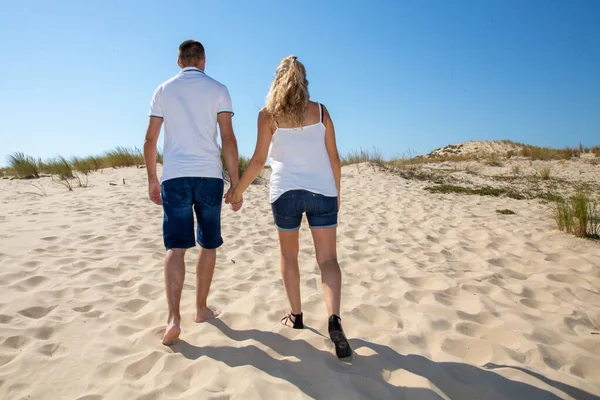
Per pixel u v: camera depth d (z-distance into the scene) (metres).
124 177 10.65
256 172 2.64
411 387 2.17
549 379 2.29
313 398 2.05
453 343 2.65
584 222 5.19
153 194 2.83
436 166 14.38
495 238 5.34
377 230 5.95
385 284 3.80
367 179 11.23
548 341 2.73
